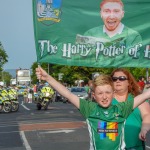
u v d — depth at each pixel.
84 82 62.53
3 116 27.39
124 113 5.11
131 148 5.73
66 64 6.51
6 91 31.89
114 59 6.64
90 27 6.56
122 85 6.08
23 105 44.56
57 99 55.19
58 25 6.44
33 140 15.38
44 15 6.39
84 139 15.18
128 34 6.64
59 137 15.95
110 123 5.09
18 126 20.47
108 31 6.61
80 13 6.52
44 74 5.34
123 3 6.61
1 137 16.45
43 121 22.64
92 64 6.58
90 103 5.19
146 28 6.66
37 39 6.41
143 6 6.63
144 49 6.66
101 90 5.07
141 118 5.77
